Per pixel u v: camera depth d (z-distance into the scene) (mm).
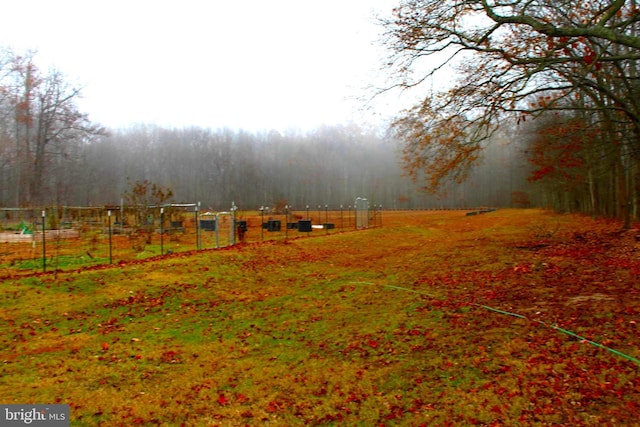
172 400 5156
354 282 11320
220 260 13828
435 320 7609
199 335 7629
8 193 46312
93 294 9820
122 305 9297
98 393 5324
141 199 30203
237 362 6355
